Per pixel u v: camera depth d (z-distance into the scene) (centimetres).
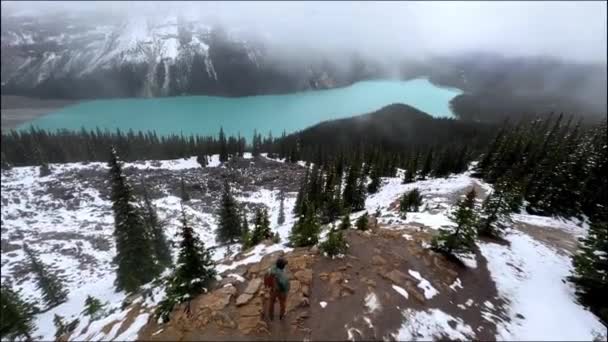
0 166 7488
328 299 891
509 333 895
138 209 2392
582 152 3250
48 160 8775
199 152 9544
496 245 1478
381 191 4972
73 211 5538
